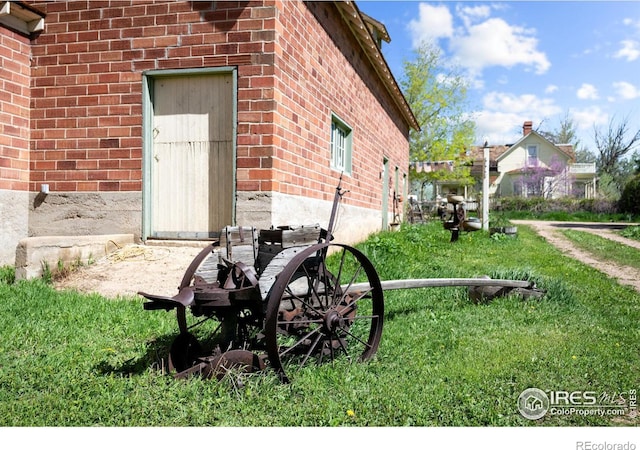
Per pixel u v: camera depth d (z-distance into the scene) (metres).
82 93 7.57
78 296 5.54
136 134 7.43
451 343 4.56
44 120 7.72
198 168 7.41
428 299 6.33
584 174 46.47
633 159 47.34
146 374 3.53
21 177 7.67
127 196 7.48
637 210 32.38
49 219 7.72
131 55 7.39
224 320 3.75
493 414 3.16
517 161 46.97
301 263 3.86
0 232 7.36
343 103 10.37
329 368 3.76
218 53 7.08
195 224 7.46
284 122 7.26
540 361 4.11
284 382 3.47
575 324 5.37
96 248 6.90
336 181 9.97
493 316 5.62
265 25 6.92
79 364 3.74
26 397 3.21
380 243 9.89
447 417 3.12
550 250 13.20
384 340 4.58
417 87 34.44
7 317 4.72
